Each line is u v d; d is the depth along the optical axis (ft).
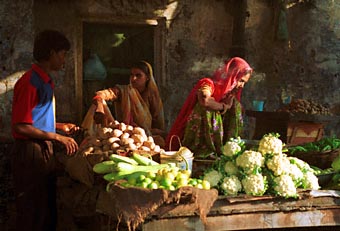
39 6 23.04
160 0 24.71
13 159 14.07
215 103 16.48
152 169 11.79
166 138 17.62
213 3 25.79
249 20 26.55
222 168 11.78
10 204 19.10
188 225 10.40
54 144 17.42
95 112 16.12
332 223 11.46
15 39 21.56
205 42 25.76
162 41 25.04
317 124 21.45
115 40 25.18
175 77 25.35
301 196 11.24
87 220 13.69
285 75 27.30
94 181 12.99
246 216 10.98
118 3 24.12
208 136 16.76
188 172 11.53
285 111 21.52
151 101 17.53
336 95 28.17
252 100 26.71
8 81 21.47
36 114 13.88
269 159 11.48
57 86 23.40
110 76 25.34
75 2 23.56
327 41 27.94
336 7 27.96
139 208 10.12
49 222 14.35
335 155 14.73
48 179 14.24
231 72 16.94
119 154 12.78
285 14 26.66
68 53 23.54
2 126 21.31
